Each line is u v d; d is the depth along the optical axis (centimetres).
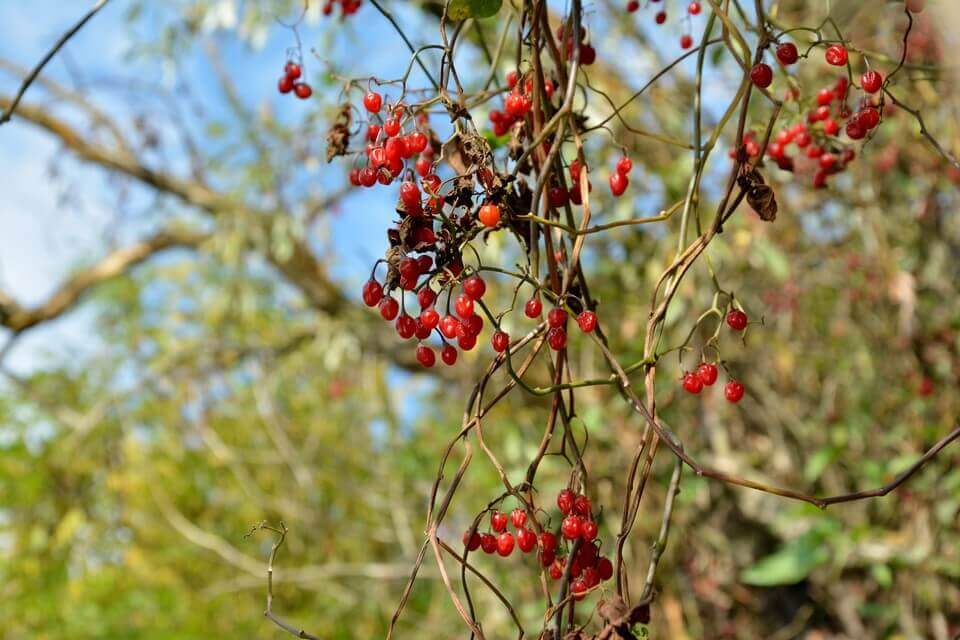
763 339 414
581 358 402
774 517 383
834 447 334
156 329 750
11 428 714
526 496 146
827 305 422
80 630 689
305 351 629
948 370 365
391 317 140
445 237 136
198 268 639
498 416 461
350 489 622
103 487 706
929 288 388
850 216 404
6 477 686
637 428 378
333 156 169
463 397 489
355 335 541
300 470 654
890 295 376
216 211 545
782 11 327
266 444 742
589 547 144
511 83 174
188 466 761
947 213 379
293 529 698
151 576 730
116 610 712
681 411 395
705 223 358
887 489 135
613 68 396
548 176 146
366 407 683
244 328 651
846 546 308
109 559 740
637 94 170
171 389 682
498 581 428
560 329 145
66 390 746
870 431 388
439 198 136
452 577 485
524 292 402
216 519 765
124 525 741
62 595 704
